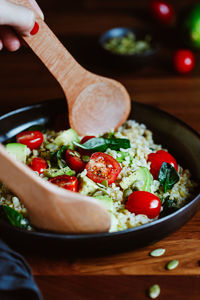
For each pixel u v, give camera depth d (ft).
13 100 1.99
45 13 2.80
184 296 1.18
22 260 1.16
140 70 2.25
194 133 1.50
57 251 1.20
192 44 2.41
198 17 2.35
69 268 1.24
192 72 2.25
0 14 1.31
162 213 1.36
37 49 1.48
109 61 2.20
